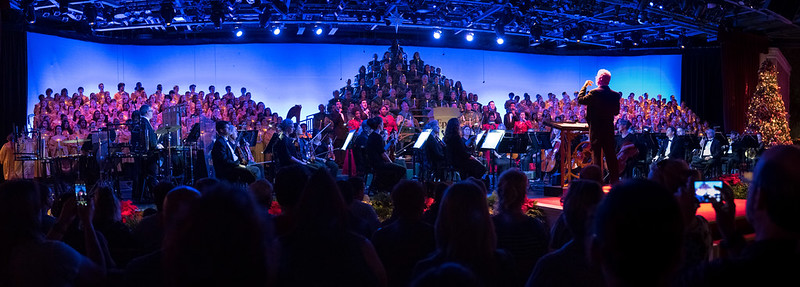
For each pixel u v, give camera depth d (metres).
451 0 14.52
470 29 16.14
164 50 18.34
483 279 2.50
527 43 20.44
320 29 15.78
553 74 20.72
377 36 19.33
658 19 15.57
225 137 9.41
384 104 16.45
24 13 12.56
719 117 20.17
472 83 20.02
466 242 2.50
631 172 12.01
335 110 15.32
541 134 11.34
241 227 1.39
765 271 1.48
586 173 4.31
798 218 1.52
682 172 3.54
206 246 1.37
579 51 20.81
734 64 17.92
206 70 18.50
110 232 3.75
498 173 11.39
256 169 9.65
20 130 15.50
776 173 1.54
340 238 2.35
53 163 12.17
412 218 3.22
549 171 11.88
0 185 2.54
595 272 2.42
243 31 16.97
